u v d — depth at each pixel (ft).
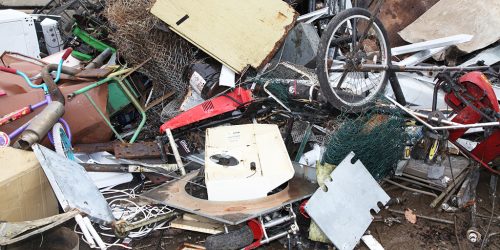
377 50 12.73
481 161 11.60
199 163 11.89
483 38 14.12
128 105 13.37
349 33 12.99
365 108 11.32
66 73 12.41
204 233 10.09
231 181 9.62
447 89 11.29
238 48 12.28
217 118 12.22
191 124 12.01
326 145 11.13
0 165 9.00
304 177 10.72
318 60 10.39
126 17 12.56
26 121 11.34
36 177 9.34
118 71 12.63
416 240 10.30
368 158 10.91
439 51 13.74
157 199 9.89
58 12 17.08
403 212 11.12
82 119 11.85
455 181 11.67
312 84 11.50
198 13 12.41
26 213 9.22
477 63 13.52
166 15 12.34
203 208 9.44
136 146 11.96
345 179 10.11
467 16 14.60
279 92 11.85
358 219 9.95
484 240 10.23
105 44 14.46
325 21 14.64
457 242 10.20
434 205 11.25
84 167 11.40
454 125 10.68
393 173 12.09
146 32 12.58
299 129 12.39
